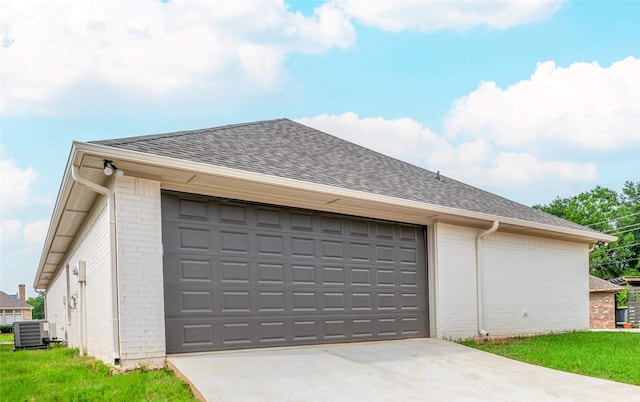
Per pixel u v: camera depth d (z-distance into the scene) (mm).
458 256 10484
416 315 9719
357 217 9070
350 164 10375
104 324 6918
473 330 10539
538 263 12641
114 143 6504
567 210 49906
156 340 6430
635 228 46281
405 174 11758
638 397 5664
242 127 10414
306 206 8312
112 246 6344
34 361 8227
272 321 7609
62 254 13758
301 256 8156
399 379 6258
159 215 6707
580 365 7484
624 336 11859
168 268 6742
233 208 7512
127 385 5402
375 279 9141
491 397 5617
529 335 11930
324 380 5918
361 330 8734
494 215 10547
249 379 5664
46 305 24484
